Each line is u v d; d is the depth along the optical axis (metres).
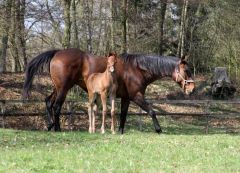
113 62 12.58
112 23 26.22
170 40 36.78
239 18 31.47
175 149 10.09
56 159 8.53
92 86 12.95
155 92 26.73
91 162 8.37
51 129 14.52
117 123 19.94
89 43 27.41
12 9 21.58
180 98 26.16
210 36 34.38
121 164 8.28
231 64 31.66
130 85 13.60
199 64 35.16
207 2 33.12
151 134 13.18
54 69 13.42
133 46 31.42
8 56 32.75
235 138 12.28
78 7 29.80
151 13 33.81
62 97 13.41
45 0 24.62
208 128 20.69
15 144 10.41
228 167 8.28
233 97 26.73
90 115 13.17
